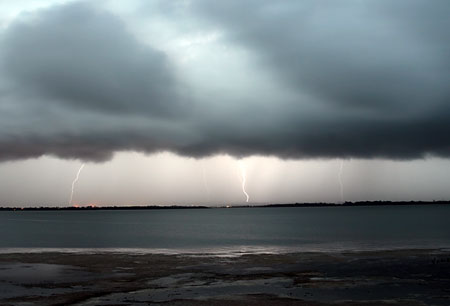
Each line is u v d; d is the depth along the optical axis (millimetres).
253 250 53969
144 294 25281
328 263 38688
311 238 78000
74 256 44750
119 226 143875
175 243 69562
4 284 28609
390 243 62250
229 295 24969
